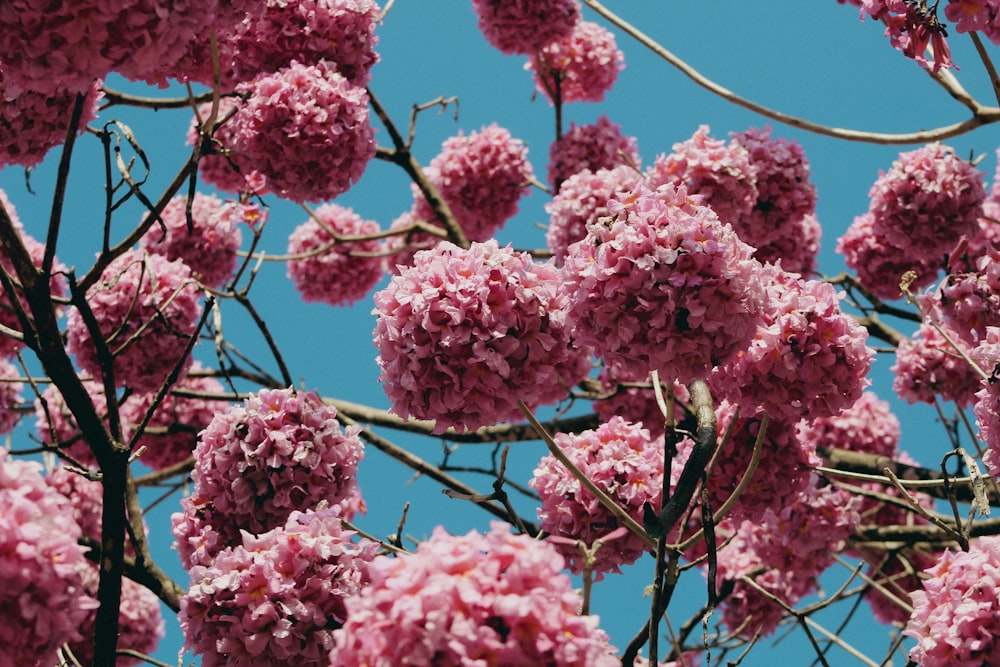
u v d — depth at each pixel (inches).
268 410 171.6
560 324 135.3
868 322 319.0
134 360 239.5
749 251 128.8
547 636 85.7
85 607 101.4
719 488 188.7
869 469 279.1
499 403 136.5
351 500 250.7
